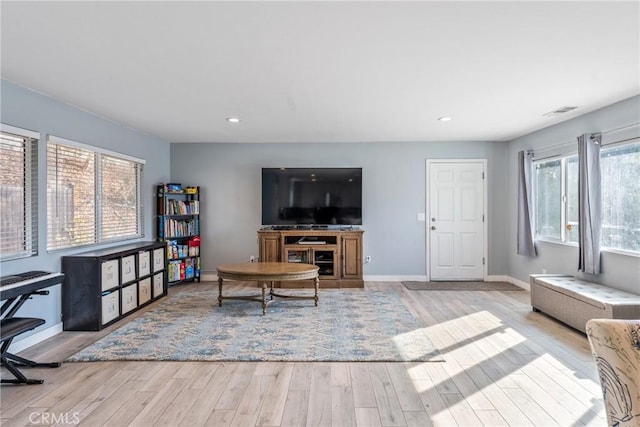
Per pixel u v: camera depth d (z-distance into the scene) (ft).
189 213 20.16
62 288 12.51
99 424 7.18
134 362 10.03
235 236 20.92
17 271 10.73
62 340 11.66
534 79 10.46
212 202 20.89
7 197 10.64
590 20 7.16
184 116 14.76
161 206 18.92
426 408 7.73
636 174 12.17
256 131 17.83
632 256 12.07
